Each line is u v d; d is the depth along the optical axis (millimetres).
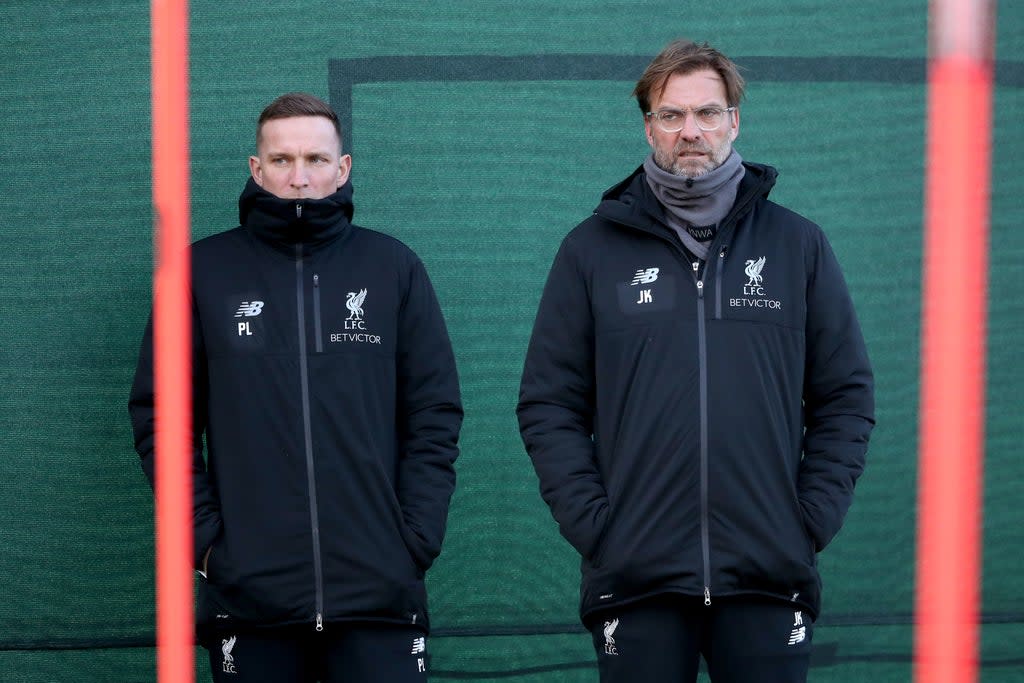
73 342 13367
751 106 13633
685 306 10250
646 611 10164
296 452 10656
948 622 13648
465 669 13500
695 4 13688
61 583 13320
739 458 10023
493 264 13664
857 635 13609
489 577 13570
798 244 10547
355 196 13578
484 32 13625
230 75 13477
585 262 10625
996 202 13734
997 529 13711
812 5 13672
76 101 13398
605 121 13688
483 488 13602
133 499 13375
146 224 13438
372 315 11000
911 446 13695
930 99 13758
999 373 13727
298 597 10578
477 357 13656
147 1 13438
